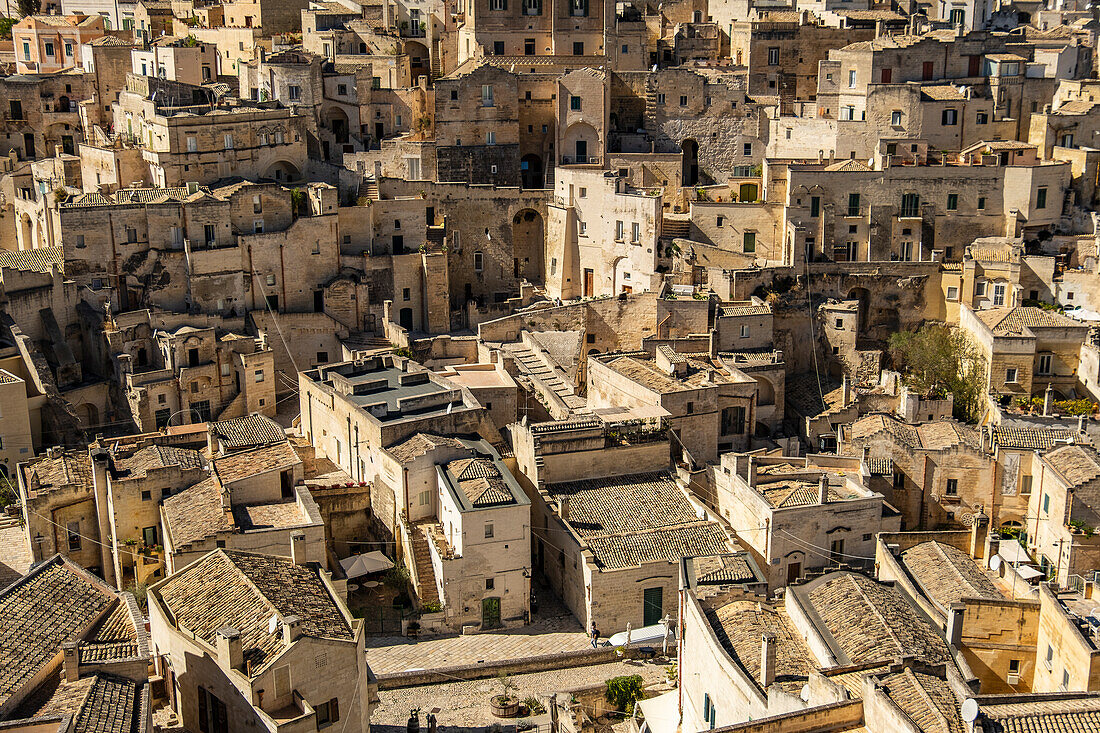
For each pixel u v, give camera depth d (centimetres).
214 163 16300
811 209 15950
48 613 8138
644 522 11550
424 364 15325
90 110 19125
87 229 14850
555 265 17238
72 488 11362
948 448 12094
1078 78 18188
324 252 16125
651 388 12975
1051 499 10662
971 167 15850
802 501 11081
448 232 17100
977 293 15362
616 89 18012
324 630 8006
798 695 7312
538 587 11962
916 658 7288
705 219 16338
